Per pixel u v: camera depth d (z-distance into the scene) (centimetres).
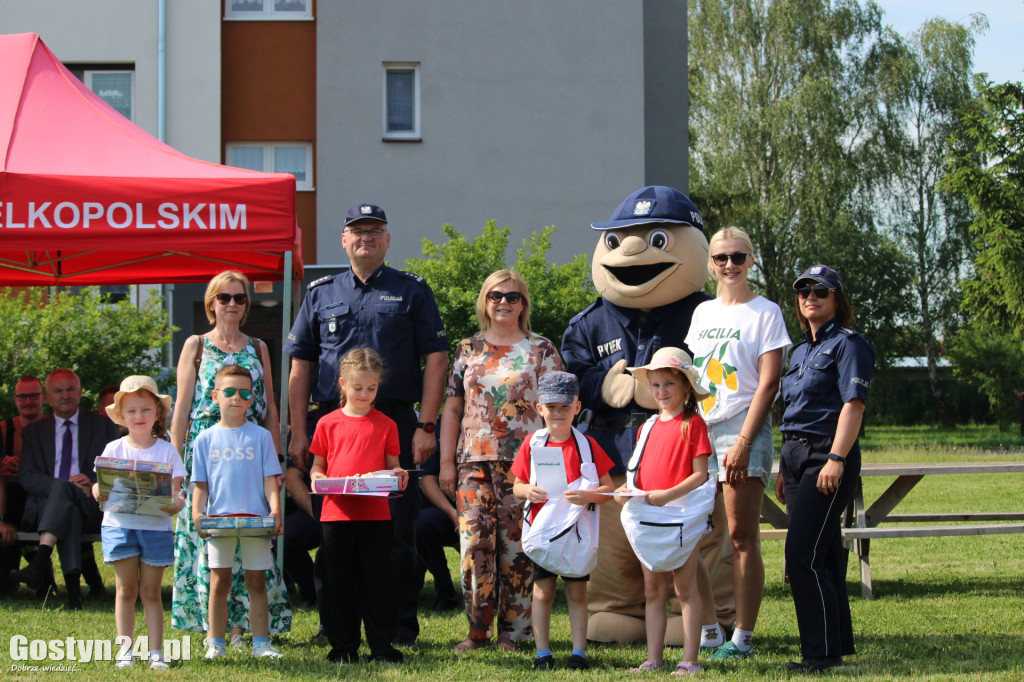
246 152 1788
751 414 514
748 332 529
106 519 481
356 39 1770
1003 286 2755
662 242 575
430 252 1514
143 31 1734
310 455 574
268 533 493
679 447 479
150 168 629
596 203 1789
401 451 558
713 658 504
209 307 561
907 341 3578
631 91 1792
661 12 1984
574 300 1409
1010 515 778
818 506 482
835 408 488
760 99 3278
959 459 1648
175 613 537
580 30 1792
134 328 1083
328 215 1769
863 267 3300
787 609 656
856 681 443
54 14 1725
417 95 1789
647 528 469
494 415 532
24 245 593
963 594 707
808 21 3297
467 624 627
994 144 2752
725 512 568
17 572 683
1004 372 3275
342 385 512
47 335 1027
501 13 1788
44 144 639
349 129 1772
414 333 569
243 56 1775
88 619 625
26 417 768
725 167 3234
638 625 561
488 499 533
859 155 3397
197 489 498
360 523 496
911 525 1064
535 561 483
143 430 491
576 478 489
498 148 1786
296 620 625
